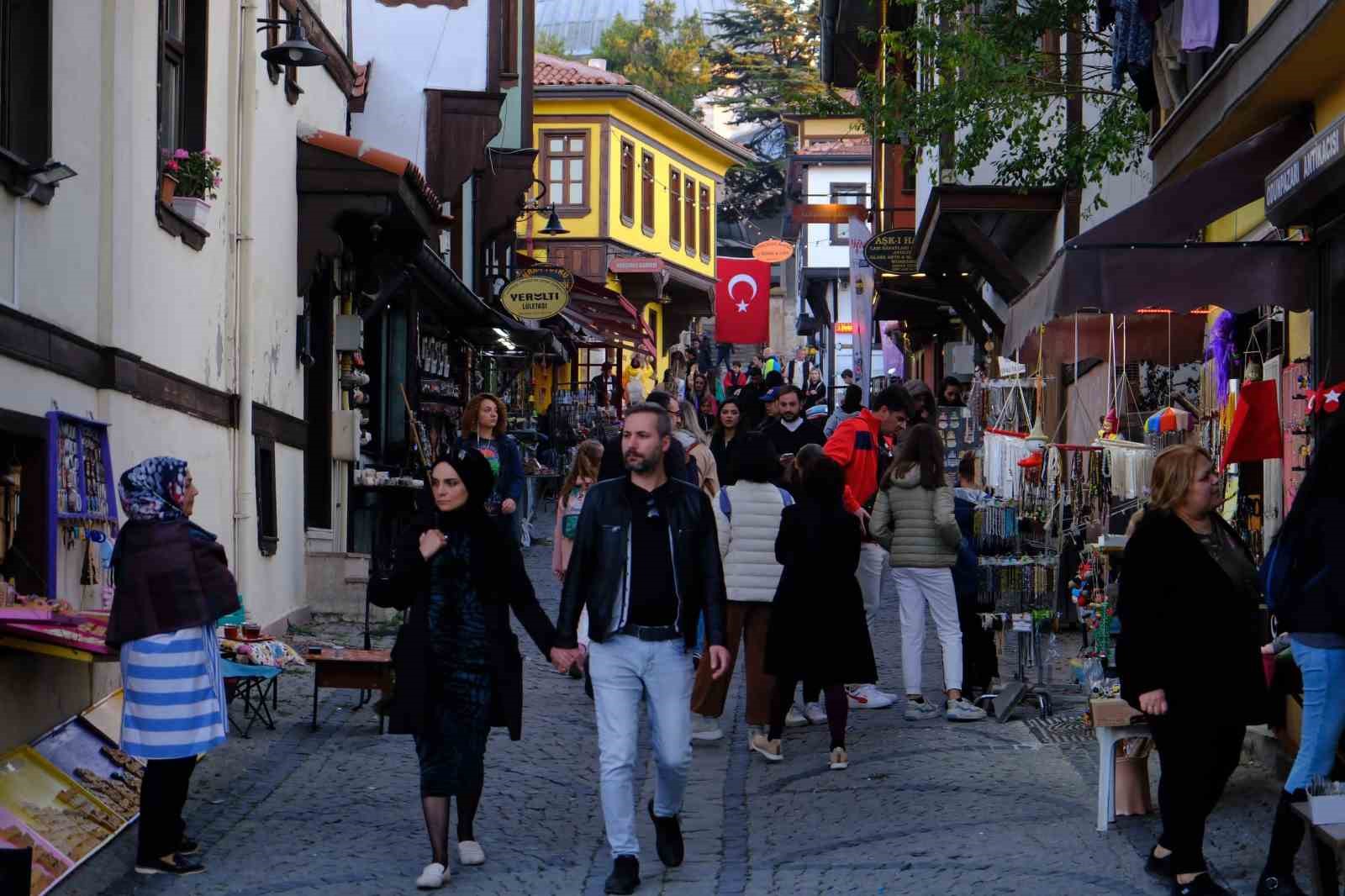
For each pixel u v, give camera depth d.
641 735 11.20
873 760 10.05
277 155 14.73
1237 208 10.50
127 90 10.02
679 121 53.97
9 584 8.20
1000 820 8.46
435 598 7.57
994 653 11.77
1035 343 14.41
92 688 9.29
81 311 9.41
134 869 7.64
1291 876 6.82
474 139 22.31
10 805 7.51
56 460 8.73
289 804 8.89
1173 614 7.09
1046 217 20.08
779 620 10.01
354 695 12.00
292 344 15.27
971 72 16.02
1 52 8.52
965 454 12.12
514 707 7.59
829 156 57.75
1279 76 9.49
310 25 16.16
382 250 17.67
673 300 57.97
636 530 7.54
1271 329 11.48
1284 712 8.65
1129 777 8.40
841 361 56.09
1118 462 12.59
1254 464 11.83
